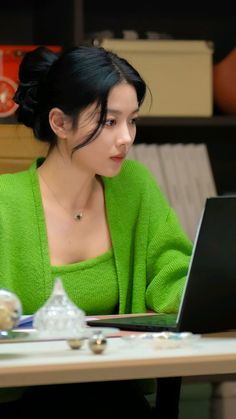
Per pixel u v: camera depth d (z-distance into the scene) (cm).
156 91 382
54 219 244
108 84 225
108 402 222
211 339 186
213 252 189
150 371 156
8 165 282
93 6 413
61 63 233
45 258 240
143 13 419
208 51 387
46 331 183
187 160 395
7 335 177
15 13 404
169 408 229
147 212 257
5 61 366
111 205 252
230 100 395
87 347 171
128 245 253
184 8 423
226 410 372
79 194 245
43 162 255
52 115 236
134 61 379
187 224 390
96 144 229
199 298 192
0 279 237
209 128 423
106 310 248
